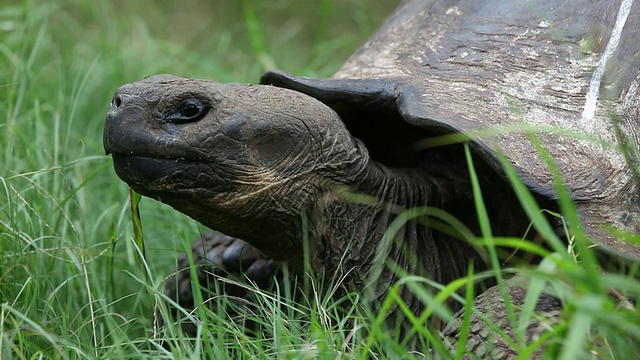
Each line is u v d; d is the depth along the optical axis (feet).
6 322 20.04
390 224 22.08
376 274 21.36
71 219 25.50
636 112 21.08
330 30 49.03
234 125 20.29
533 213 16.19
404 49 24.50
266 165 20.75
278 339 18.62
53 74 36.04
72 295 22.82
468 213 22.91
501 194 22.18
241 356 19.04
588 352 16.67
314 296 20.76
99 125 34.27
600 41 22.16
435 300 15.71
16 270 23.08
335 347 18.42
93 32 42.88
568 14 22.93
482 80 22.02
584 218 19.20
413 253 22.13
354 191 21.66
